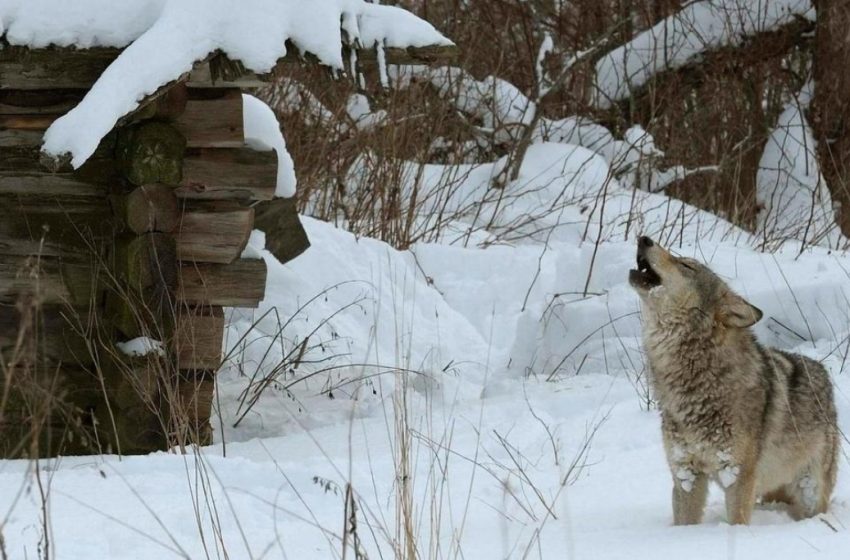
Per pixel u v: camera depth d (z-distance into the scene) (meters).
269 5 14.96
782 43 37.12
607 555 9.91
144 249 15.43
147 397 15.30
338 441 16.09
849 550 9.52
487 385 19.70
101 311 15.63
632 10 38.72
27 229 15.46
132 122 15.25
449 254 25.64
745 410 11.55
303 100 29.78
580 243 27.19
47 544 8.67
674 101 37.97
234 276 16.11
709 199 34.91
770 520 12.48
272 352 19.97
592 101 38.34
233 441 17.27
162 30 14.38
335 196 27.80
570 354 21.36
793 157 36.12
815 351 19.77
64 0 14.91
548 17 39.38
